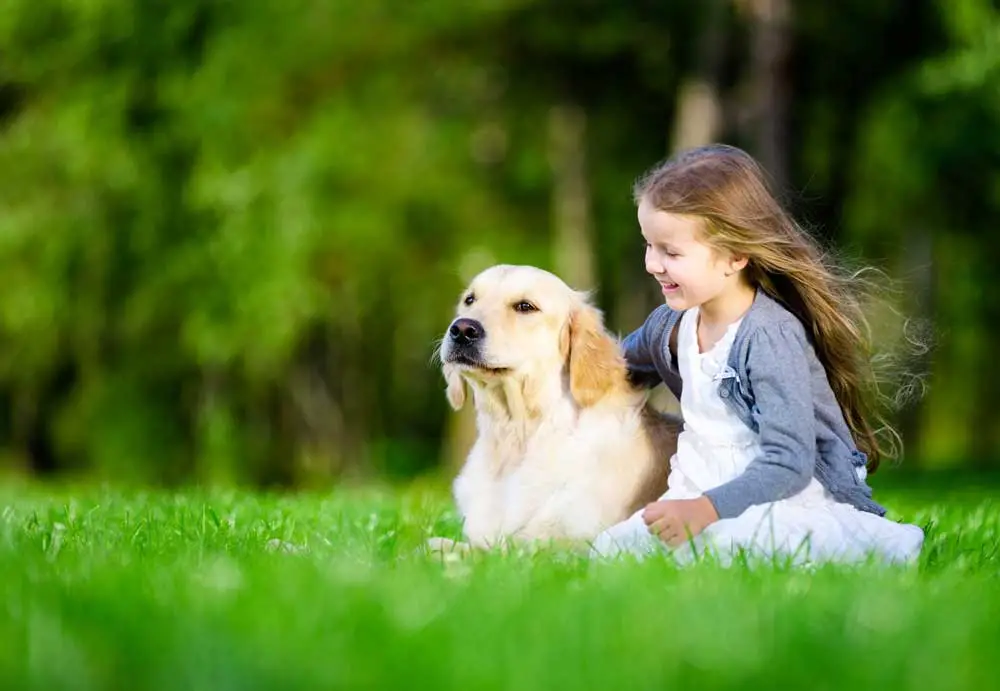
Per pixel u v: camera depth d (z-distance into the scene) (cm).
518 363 533
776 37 1700
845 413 503
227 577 366
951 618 329
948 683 275
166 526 552
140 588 348
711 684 272
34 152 1928
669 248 477
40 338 2020
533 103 2061
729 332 478
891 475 1551
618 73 2022
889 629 318
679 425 560
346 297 2148
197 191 1862
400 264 2147
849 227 1883
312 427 2248
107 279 1958
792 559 419
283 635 295
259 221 1856
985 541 537
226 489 1006
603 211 2091
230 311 1883
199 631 291
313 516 651
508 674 271
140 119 1906
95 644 286
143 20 1877
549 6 1941
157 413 2048
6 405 2192
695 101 1780
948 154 1733
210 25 1902
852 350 496
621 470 527
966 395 2147
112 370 2055
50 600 326
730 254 477
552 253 2134
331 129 1909
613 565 408
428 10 1927
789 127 1852
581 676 274
